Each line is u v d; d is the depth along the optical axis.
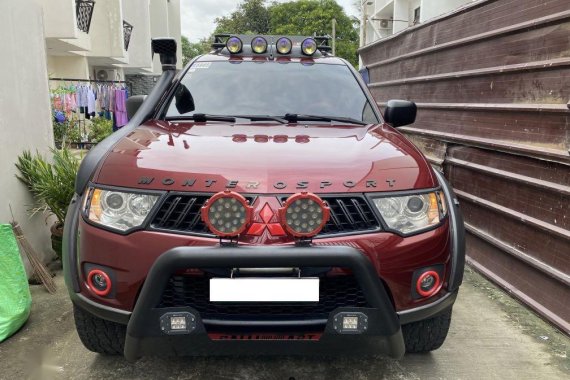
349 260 1.75
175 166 1.99
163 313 1.79
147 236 1.87
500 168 3.61
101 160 2.15
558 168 2.93
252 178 1.92
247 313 1.87
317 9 32.91
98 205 1.97
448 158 4.50
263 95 3.02
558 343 2.77
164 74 3.16
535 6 3.27
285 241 1.81
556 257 2.95
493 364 2.55
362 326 1.83
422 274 1.98
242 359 2.56
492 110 3.75
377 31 20.88
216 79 3.13
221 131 2.50
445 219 2.10
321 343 1.88
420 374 2.46
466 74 4.19
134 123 2.71
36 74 3.86
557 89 2.98
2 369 2.44
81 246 1.98
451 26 4.60
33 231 3.72
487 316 3.10
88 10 12.93
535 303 3.14
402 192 1.98
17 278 2.83
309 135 2.47
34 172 3.60
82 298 2.01
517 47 3.46
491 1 3.85
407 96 5.82
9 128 3.43
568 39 2.91
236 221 1.74
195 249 1.73
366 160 2.10
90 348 2.39
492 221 3.71
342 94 3.08
